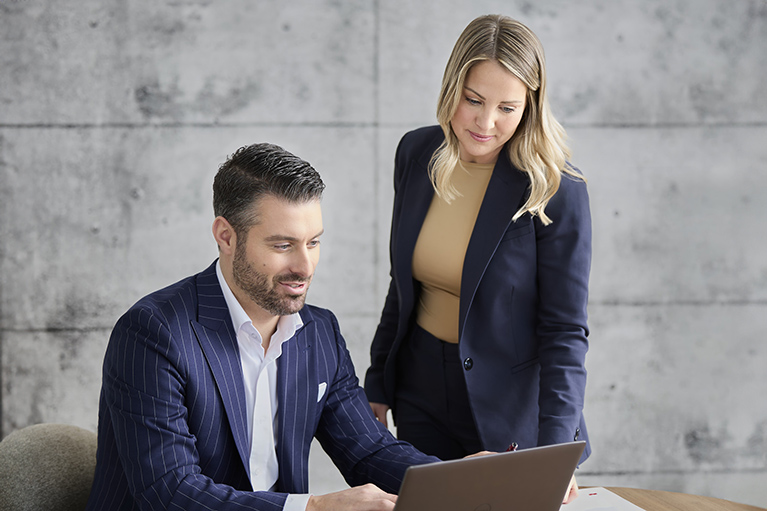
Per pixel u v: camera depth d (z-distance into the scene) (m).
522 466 1.18
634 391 3.45
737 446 3.51
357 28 3.21
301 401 1.54
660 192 3.38
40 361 3.25
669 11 3.30
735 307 3.45
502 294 1.83
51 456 1.57
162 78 3.17
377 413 2.16
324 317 1.69
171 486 1.31
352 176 3.28
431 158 1.94
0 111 3.12
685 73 3.33
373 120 3.26
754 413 3.50
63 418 3.28
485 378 1.87
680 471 3.50
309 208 1.35
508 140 1.83
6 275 3.20
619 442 3.47
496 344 1.86
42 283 3.21
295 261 1.36
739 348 3.47
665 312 3.43
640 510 1.61
